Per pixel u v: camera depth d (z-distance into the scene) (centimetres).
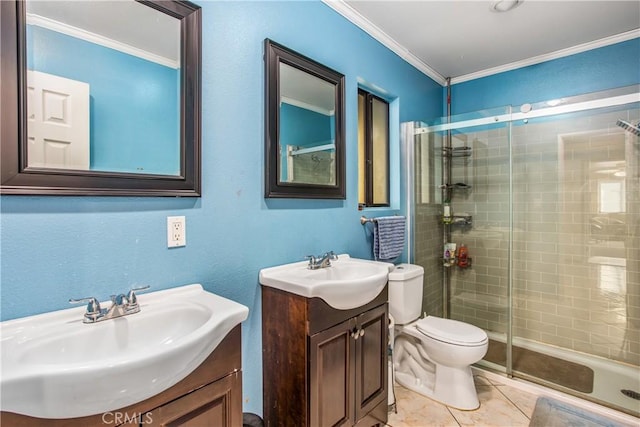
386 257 214
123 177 102
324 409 129
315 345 124
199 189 121
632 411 173
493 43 237
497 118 243
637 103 197
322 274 154
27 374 60
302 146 164
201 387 88
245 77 137
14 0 85
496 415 174
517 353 244
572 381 204
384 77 229
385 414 164
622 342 220
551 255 246
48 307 90
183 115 117
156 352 70
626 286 219
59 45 93
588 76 239
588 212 231
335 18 186
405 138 248
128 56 106
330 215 182
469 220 278
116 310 95
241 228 136
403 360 216
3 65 83
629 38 222
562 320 243
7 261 84
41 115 89
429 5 191
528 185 252
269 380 139
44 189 88
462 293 283
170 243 114
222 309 97
